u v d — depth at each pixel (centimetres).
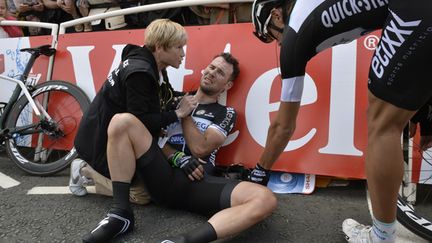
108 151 172
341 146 212
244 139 229
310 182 217
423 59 113
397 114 120
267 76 228
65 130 273
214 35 245
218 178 182
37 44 295
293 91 147
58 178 246
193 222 182
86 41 277
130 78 178
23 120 286
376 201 130
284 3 153
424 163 189
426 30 111
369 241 144
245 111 231
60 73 283
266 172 175
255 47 233
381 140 122
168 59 196
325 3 132
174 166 188
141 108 179
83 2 330
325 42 139
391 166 122
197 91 225
